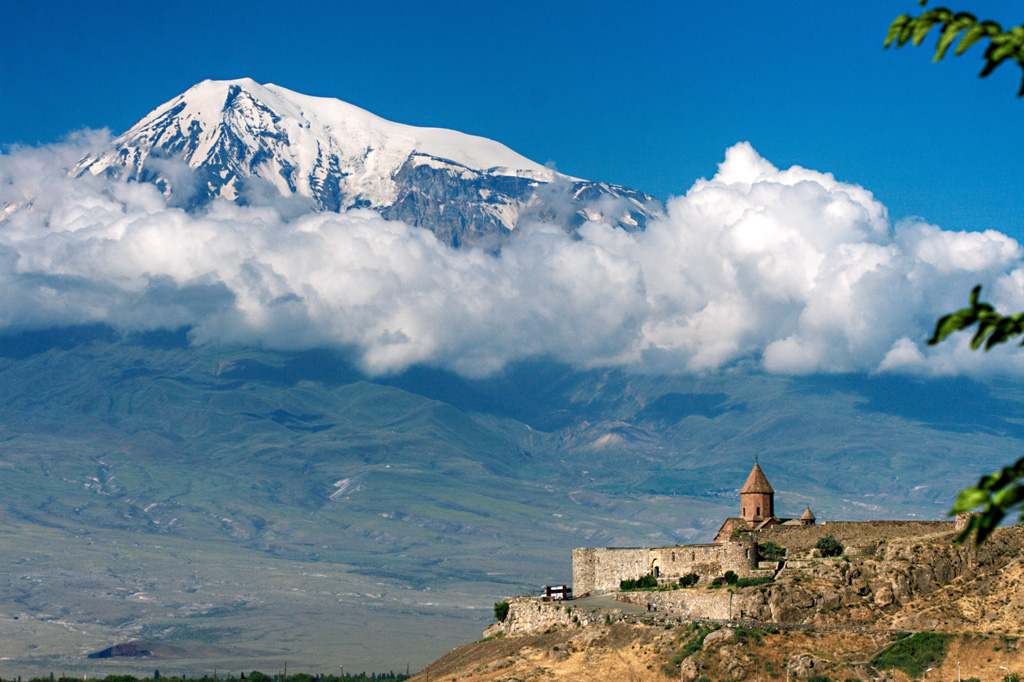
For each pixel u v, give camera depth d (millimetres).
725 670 167500
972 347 26422
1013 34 26219
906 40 27844
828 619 179375
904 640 171250
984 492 25578
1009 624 170000
